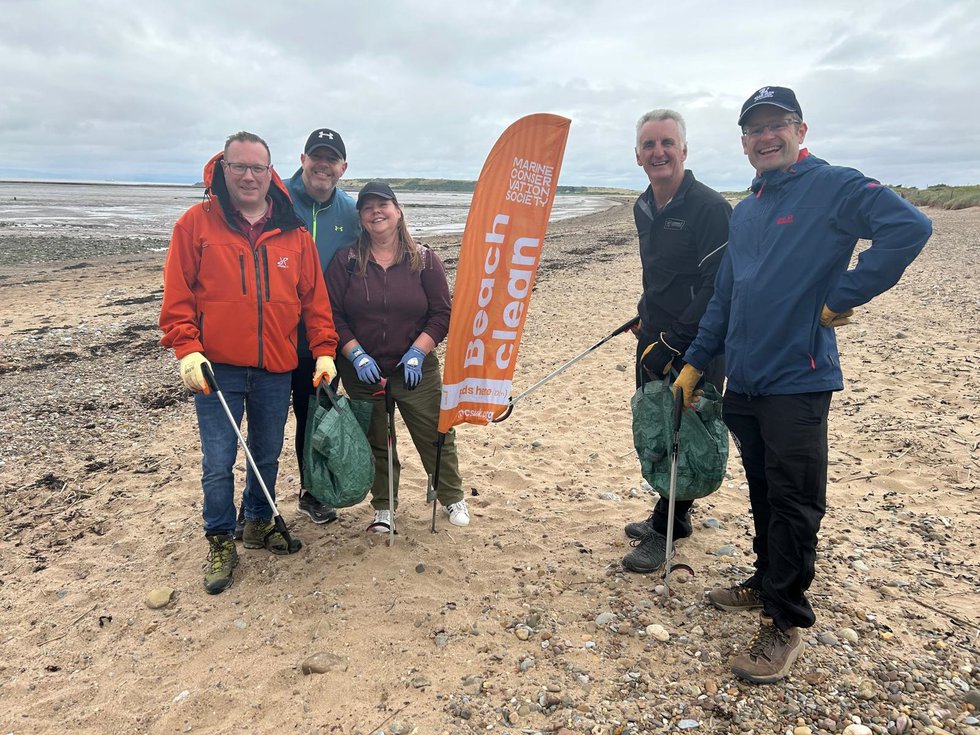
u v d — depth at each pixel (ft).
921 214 7.93
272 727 8.90
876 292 8.21
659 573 12.21
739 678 9.34
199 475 17.46
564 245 87.30
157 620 11.39
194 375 11.12
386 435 13.92
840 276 8.64
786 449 9.03
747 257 9.55
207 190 11.58
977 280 45.88
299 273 12.31
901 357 26.35
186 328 11.41
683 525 12.84
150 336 34.12
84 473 17.69
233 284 11.53
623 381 25.86
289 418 22.48
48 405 23.15
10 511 15.61
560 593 11.78
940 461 16.52
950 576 11.78
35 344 31.73
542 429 20.70
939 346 27.86
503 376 13.38
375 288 12.84
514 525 14.43
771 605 9.36
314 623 11.12
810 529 9.01
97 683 9.87
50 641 10.90
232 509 12.33
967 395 21.54
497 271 12.60
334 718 9.00
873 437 18.38
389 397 12.85
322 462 12.16
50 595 12.21
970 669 9.30
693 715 8.76
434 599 11.66
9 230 107.65
